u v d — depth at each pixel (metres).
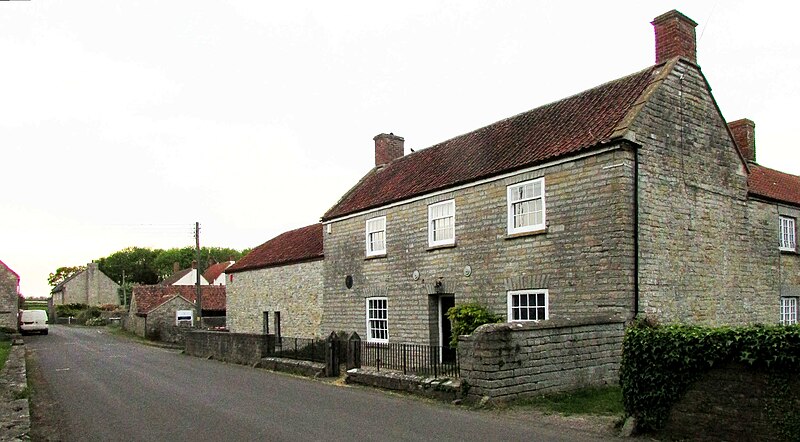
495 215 17.39
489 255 17.50
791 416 7.50
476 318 16.70
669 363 8.80
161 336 41.59
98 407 12.55
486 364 11.45
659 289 14.56
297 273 28.55
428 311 19.77
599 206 14.52
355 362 16.89
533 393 11.84
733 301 16.91
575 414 10.62
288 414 11.22
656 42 16.98
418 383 13.20
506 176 17.06
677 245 15.27
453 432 9.38
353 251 23.95
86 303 81.62
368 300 22.92
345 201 25.84
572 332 12.60
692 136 16.17
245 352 22.31
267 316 31.42
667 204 15.13
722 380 8.23
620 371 9.58
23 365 21.31
